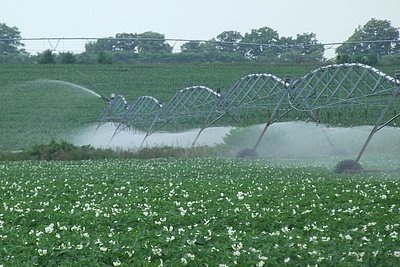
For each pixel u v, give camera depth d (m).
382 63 183.62
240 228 35.66
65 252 28.75
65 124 166.25
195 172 74.25
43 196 52.19
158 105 128.62
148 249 28.94
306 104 97.06
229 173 72.88
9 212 42.59
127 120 133.75
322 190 52.66
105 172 75.75
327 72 98.75
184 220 38.12
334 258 27.30
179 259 27.45
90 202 48.06
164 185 59.22
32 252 29.00
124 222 37.91
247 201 45.81
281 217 37.72
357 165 74.00
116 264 26.70
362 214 39.12
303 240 30.94
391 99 78.75
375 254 27.80
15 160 102.25
